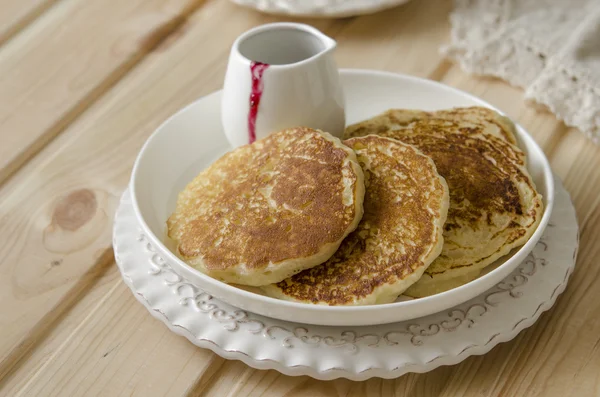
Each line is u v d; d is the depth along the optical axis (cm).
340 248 48
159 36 70
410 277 46
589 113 60
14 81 67
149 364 48
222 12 72
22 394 47
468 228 49
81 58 69
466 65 66
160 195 55
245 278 47
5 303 51
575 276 51
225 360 48
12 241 55
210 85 66
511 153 53
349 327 47
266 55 57
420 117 56
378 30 70
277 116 54
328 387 47
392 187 49
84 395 47
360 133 56
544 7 68
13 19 73
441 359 46
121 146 62
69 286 52
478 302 48
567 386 46
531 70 64
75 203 57
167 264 50
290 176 49
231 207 49
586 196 56
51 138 63
